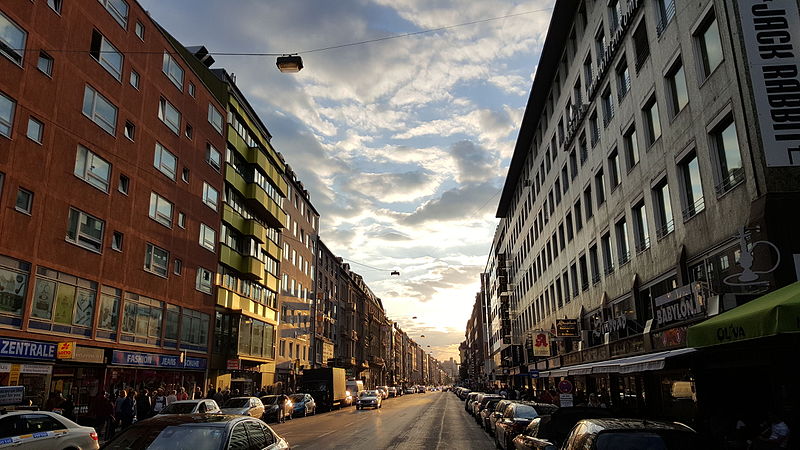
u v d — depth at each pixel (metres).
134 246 25.39
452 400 70.69
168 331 28.12
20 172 18.78
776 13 12.50
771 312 7.52
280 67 16.50
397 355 144.50
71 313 20.98
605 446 6.45
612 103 23.08
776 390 10.95
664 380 18.16
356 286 84.88
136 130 25.94
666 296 16.42
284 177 49.25
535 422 11.07
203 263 32.25
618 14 22.59
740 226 12.89
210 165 33.75
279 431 23.25
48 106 20.22
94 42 23.30
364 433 22.00
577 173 29.48
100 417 19.06
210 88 36.59
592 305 27.14
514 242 56.88
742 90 12.51
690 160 16.12
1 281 17.83
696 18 15.02
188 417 7.65
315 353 58.97
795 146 11.82
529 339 45.78
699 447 6.42
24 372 18.50
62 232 20.67
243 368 38.59
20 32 19.14
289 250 50.59
